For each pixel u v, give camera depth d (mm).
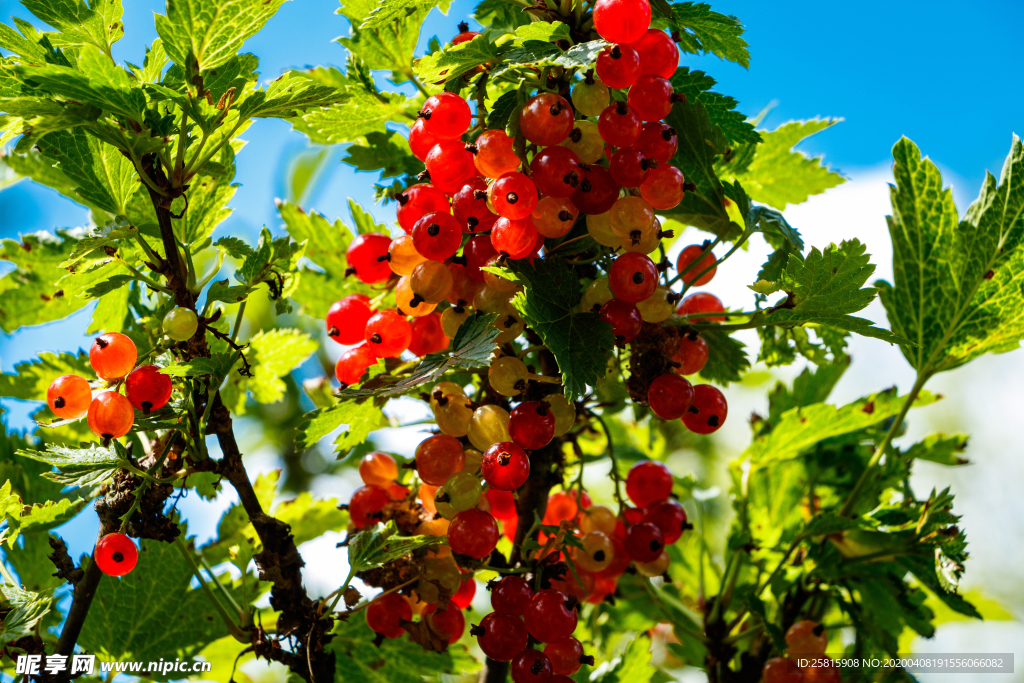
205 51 364
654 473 406
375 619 385
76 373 419
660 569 407
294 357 433
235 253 380
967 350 427
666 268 393
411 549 374
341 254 441
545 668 357
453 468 369
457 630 384
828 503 463
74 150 380
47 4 365
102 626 409
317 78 389
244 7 359
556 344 355
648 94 365
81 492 391
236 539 422
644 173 362
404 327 388
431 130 366
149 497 374
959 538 409
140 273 377
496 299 369
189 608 413
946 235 426
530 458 387
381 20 372
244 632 392
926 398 439
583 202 362
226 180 392
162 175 366
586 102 365
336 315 397
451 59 361
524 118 360
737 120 399
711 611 446
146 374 367
